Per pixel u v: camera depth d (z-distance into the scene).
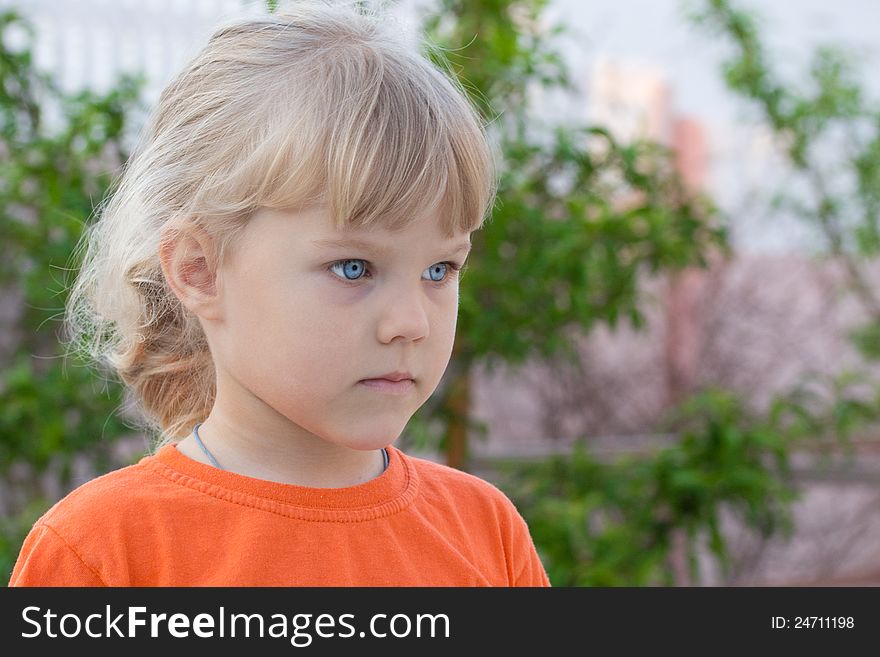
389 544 1.50
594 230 3.68
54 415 3.59
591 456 4.37
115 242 1.62
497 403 5.59
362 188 1.24
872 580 6.25
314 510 1.45
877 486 5.82
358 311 1.28
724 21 5.09
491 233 3.55
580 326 4.24
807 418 4.35
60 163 3.59
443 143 1.30
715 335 6.12
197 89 1.44
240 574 1.39
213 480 1.44
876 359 5.83
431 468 1.71
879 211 5.55
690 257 4.12
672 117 6.26
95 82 4.77
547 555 3.65
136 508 1.41
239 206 1.30
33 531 1.44
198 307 1.38
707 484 3.86
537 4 3.87
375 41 1.42
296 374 1.29
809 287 6.25
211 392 1.71
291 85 1.33
